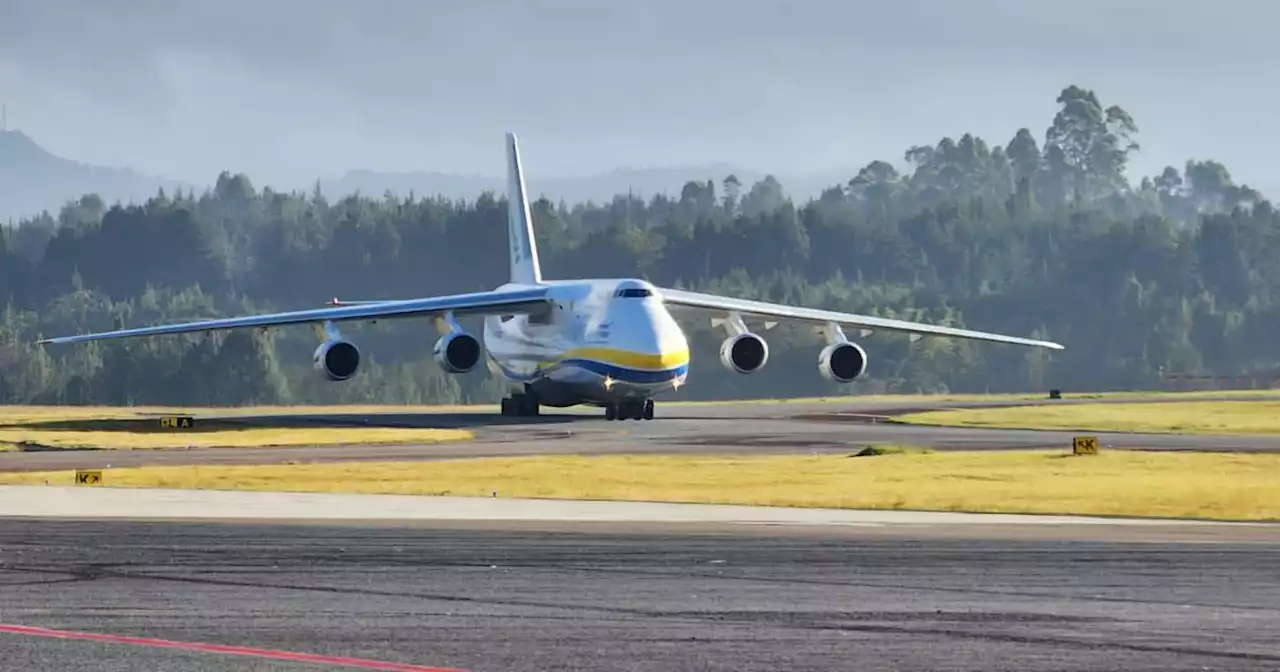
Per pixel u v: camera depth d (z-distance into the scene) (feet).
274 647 171.53
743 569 235.61
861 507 354.33
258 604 200.85
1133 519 326.24
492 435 633.20
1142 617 193.47
